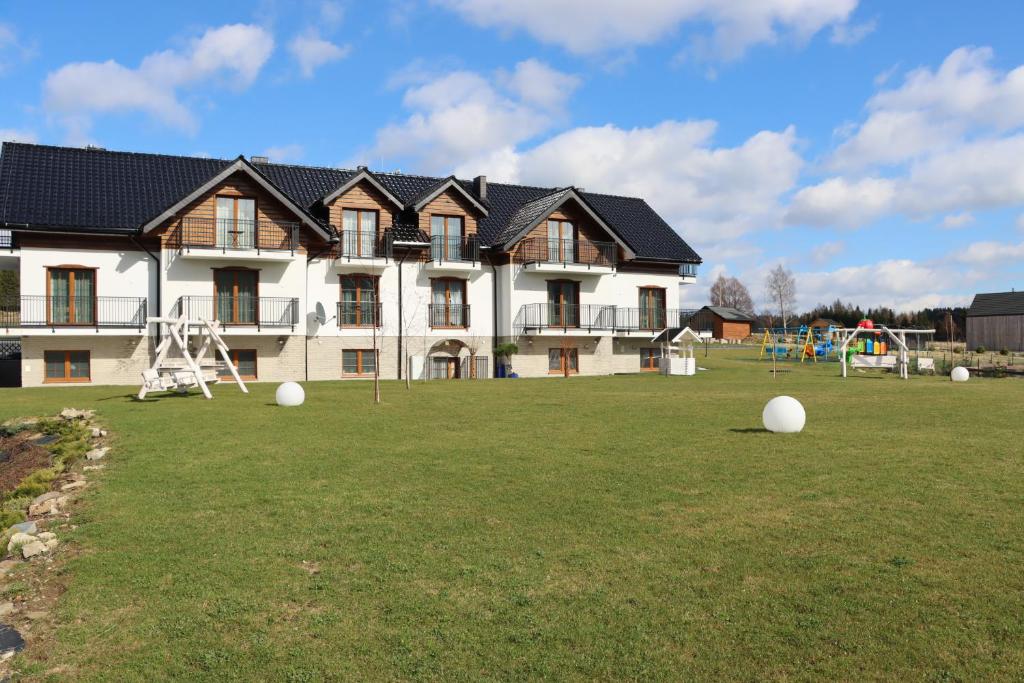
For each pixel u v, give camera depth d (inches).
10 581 242.4
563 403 756.6
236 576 240.8
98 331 1033.5
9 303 1058.7
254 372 1137.4
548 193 1525.6
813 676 173.8
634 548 262.4
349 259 1181.1
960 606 208.7
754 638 192.4
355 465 412.2
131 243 1066.7
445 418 622.2
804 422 547.8
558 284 1369.3
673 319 1485.0
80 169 1122.0
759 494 337.7
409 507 320.8
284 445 479.2
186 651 191.9
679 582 230.1
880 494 335.6
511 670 179.3
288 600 222.2
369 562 252.4
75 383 1048.2
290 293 1149.1
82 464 427.5
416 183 1396.4
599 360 1413.6
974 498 327.0
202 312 1093.8
